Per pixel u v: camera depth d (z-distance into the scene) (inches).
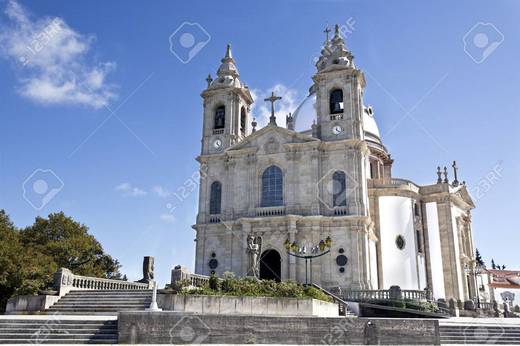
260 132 2258.9
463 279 2496.3
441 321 1331.2
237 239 2165.4
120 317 912.9
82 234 2314.2
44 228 2268.7
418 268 2314.2
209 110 2452.0
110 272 2394.2
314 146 2159.2
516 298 3021.7
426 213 2470.5
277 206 2144.4
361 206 2062.0
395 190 2347.4
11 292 1628.9
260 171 2229.3
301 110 2819.9
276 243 2082.9
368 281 1973.4
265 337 951.0
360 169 2116.1
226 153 2293.3
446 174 2488.9
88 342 904.3
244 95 2529.5
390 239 2289.6
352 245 2012.8
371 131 2847.0
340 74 2257.6
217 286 1279.5
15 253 1724.9
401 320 1002.1
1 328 935.7
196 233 2269.9
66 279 1364.4
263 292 1270.9
